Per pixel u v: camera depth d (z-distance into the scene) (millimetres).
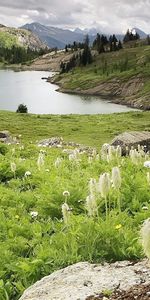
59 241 1509
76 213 1901
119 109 29156
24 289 1345
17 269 1429
